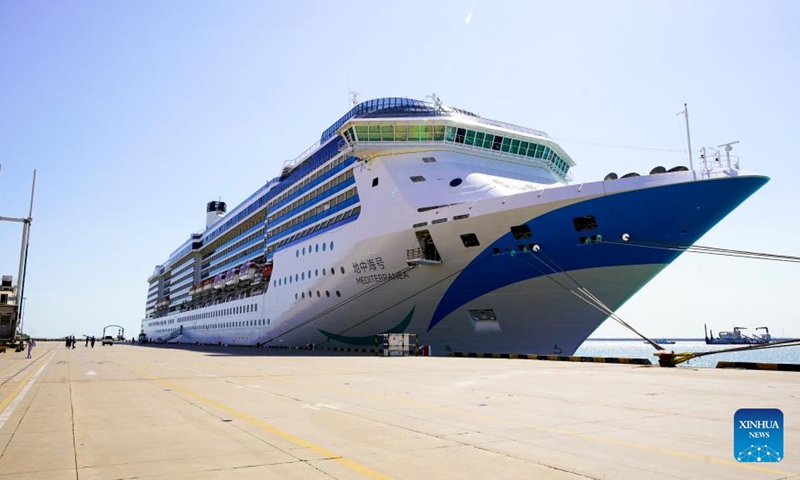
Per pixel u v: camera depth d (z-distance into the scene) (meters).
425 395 11.71
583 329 27.12
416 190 29.81
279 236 47.84
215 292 68.06
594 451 6.34
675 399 10.77
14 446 6.73
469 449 6.48
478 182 28.81
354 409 9.73
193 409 9.85
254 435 7.39
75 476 5.35
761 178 22.05
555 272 25.27
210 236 77.38
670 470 5.49
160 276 107.00
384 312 32.28
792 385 13.31
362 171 33.91
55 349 49.59
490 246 26.00
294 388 13.29
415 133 32.31
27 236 42.66
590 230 23.78
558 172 37.69
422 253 28.53
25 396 12.05
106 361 26.56
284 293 42.47
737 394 11.53
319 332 38.28
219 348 47.81
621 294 25.22
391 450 6.45
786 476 5.25
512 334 28.53
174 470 5.56
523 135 33.97
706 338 120.88
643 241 23.33
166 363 24.34
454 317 29.66
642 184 22.41
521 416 8.86
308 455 6.21
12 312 42.16
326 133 43.19
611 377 15.78
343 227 34.16
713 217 22.58
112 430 7.80
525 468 5.61
